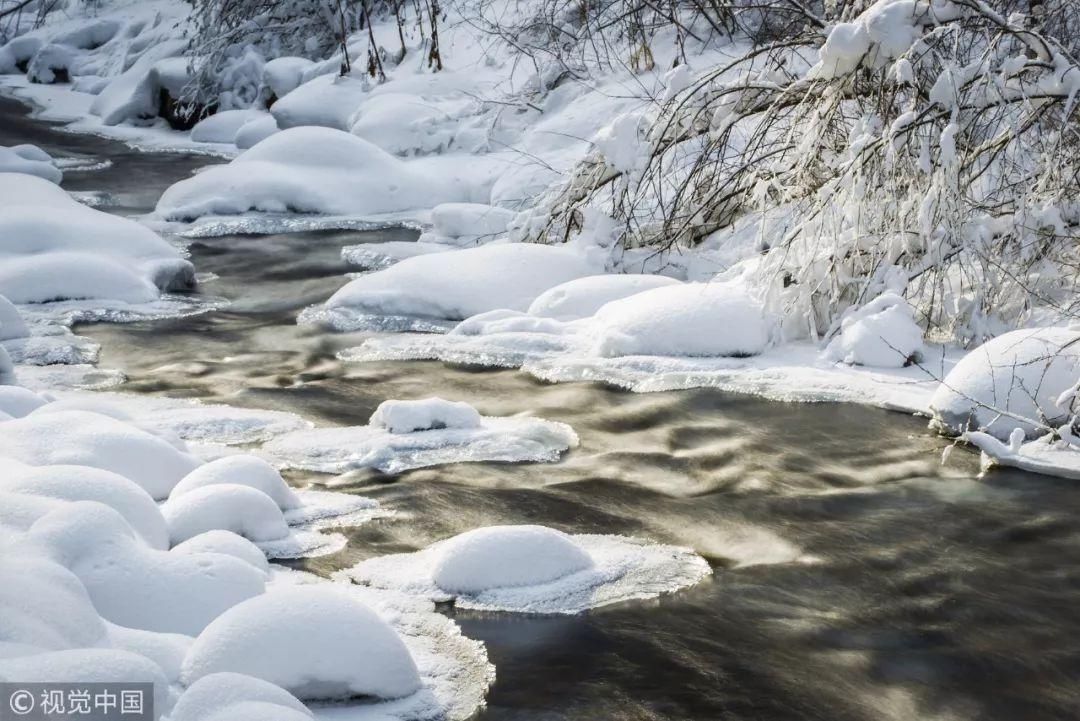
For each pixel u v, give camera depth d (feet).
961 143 30.04
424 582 17.84
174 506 19.03
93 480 17.53
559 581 17.97
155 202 56.49
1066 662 15.92
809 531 20.31
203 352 32.55
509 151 56.03
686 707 14.57
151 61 86.22
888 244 30.60
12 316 33.14
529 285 35.96
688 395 27.78
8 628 12.80
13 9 105.60
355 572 18.25
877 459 23.82
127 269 39.19
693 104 36.68
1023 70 29.66
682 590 17.90
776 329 31.04
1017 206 29.91
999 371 25.05
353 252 45.16
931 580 18.42
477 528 19.99
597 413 26.76
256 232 49.96
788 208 35.68
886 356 28.99
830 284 31.17
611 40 58.70
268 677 13.67
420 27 71.77
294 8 80.79
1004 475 22.95
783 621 16.98
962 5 29.84
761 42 45.98
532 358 30.94
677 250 37.32
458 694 14.69
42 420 21.20
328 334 34.30
